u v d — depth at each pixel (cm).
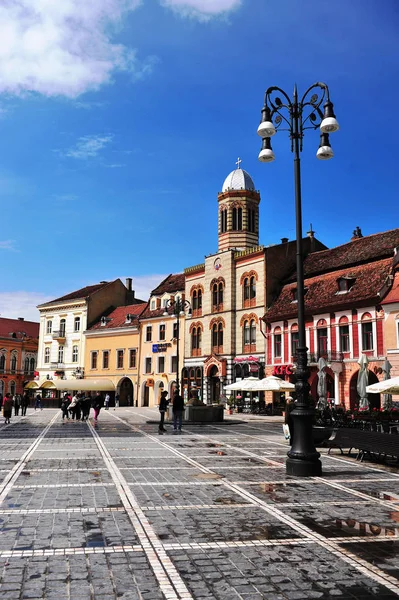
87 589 547
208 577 586
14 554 649
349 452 1736
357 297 3831
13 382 8969
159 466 1372
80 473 1236
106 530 756
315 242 5434
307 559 647
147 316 6425
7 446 1805
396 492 1060
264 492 1043
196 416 3225
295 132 1379
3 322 9281
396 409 2539
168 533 748
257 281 5019
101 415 4078
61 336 7525
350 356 3897
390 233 4372
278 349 4659
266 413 4366
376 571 609
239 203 5688
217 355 5303
